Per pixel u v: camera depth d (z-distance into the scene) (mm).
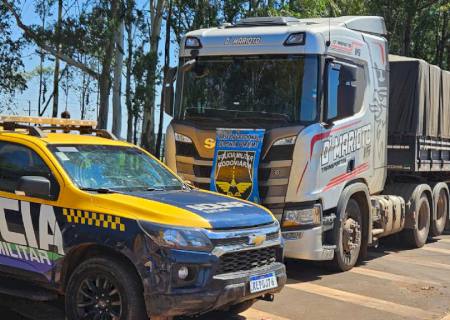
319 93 8094
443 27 28359
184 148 8617
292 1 21547
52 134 6328
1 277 6023
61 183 5531
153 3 22812
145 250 4910
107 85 21812
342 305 7156
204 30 9047
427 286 8320
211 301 5000
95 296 5207
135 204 5195
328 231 8688
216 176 8258
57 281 5426
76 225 5293
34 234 5559
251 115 8344
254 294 5375
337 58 8523
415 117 11055
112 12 21094
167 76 9148
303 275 8750
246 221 5457
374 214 9867
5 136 6117
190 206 5383
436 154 12305
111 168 6074
